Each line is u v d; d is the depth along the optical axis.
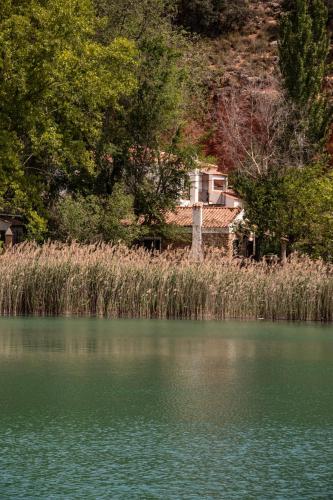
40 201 67.00
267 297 48.16
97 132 70.56
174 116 82.69
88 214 74.19
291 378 26.78
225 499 14.81
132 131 81.69
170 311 47.88
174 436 19.11
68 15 65.50
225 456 17.50
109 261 48.44
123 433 19.34
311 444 18.47
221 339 37.50
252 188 70.75
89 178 80.56
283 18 102.06
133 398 23.23
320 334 40.19
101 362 29.72
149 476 16.11
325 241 65.25
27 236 72.56
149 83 81.38
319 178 69.94
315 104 100.56
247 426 20.12
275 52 144.75
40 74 64.69
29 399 22.92
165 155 83.00
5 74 64.50
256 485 15.58
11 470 16.47
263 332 40.81
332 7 147.62
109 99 71.62
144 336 38.12
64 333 38.84
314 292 47.66
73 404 22.39
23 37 64.44
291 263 49.91
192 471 16.45
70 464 16.89
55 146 66.06
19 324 42.72
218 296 48.09
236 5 152.38
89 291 48.16
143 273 48.06
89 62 68.81
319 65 101.69
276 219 67.81
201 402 22.83
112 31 85.75
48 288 47.94
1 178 64.19
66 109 68.56
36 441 18.59
